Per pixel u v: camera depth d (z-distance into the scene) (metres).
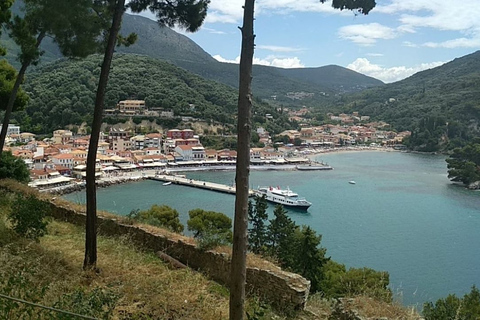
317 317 9.05
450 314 8.63
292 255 25.22
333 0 7.29
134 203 69.31
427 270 41.66
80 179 84.75
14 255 9.03
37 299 6.37
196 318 7.71
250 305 8.66
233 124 154.38
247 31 6.47
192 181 91.12
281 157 134.50
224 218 36.34
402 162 132.12
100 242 12.34
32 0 12.17
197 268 10.89
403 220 61.56
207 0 11.13
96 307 6.13
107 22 11.49
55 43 13.61
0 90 18.45
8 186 18.05
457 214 65.75
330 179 99.06
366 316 7.75
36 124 130.62
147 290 8.54
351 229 56.47
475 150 111.50
